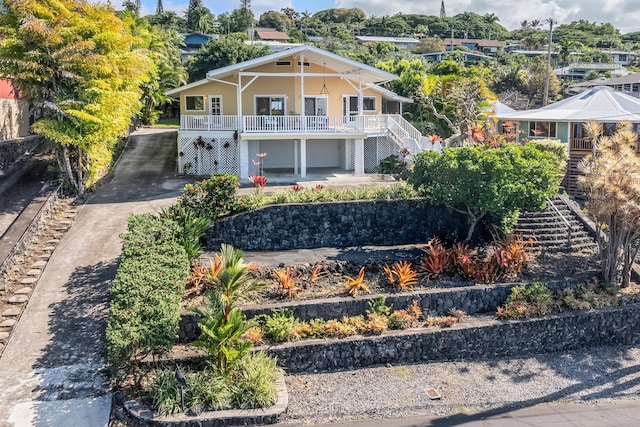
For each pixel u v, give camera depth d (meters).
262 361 13.09
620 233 17.06
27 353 13.14
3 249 16.39
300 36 113.25
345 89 31.94
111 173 27.14
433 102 33.75
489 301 16.42
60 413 11.47
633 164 16.61
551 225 20.84
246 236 19.19
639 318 16.28
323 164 31.44
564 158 25.91
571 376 14.17
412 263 17.97
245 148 27.48
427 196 19.31
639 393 13.41
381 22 139.38
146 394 12.24
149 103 44.94
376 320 14.73
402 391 13.19
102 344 13.57
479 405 12.73
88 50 22.14
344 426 11.81
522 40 132.38
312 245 19.78
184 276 14.39
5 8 23.38
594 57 101.75
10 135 28.83
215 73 26.69
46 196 21.42
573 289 17.00
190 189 18.98
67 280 16.05
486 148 21.73
